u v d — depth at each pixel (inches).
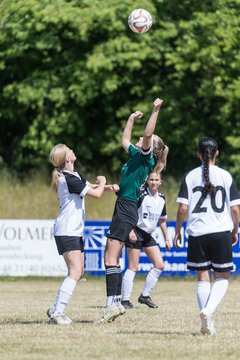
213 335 950.4
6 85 2659.9
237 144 2544.3
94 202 2269.9
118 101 2635.3
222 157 2630.4
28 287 1770.4
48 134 2613.2
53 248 1943.9
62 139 2623.0
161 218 1384.1
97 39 2568.9
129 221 1058.1
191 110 2642.7
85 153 2623.0
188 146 2620.6
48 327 1023.0
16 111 2659.9
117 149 2623.0
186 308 1325.0
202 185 946.1
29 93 2554.1
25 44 2561.5
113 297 1071.6
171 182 2458.2
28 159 2694.4
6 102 2677.2
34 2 2551.7
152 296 1578.5
